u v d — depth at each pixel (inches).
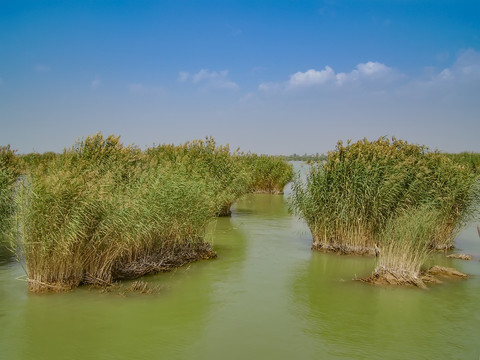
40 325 354.0
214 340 338.0
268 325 368.2
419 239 482.6
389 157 612.1
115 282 457.4
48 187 417.4
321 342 338.6
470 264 571.5
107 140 695.1
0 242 568.1
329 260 578.9
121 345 325.7
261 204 1145.4
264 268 538.3
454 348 331.9
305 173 653.9
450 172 650.2
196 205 569.0
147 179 555.8
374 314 395.2
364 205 599.8
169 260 534.0
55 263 425.1
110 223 440.8
